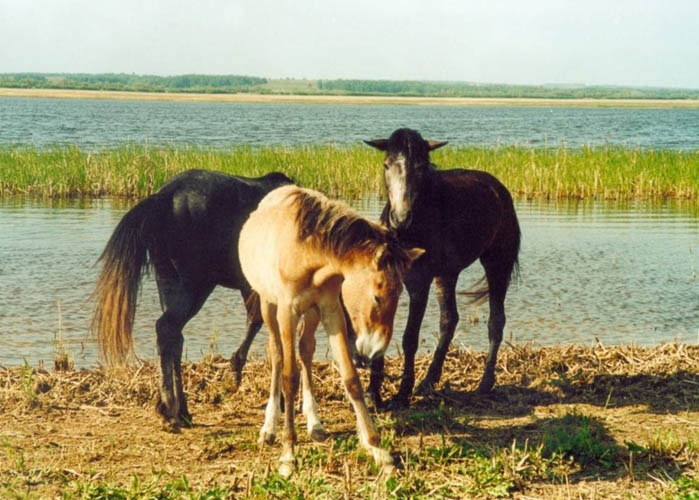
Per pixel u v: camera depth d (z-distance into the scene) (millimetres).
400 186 6902
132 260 6488
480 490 5223
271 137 52250
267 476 5391
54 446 6137
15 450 6016
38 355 8789
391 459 5598
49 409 6980
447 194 7441
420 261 7215
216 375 7965
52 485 5328
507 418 6941
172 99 183000
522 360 8672
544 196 25000
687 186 25078
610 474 5574
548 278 13234
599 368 8305
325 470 5617
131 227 6504
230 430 6598
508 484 5266
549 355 8734
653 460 5805
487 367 7828
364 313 5121
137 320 10594
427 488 5242
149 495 5047
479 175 8219
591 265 14281
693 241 16781
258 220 6059
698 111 154500
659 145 50844
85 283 12102
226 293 12195
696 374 8141
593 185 25328
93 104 133625
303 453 5902
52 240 15586
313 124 76688
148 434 6457
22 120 70938
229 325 10383
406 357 7301
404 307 11578
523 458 5582
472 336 10148
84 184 23766
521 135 60938
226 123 74875
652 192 25422
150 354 9000
